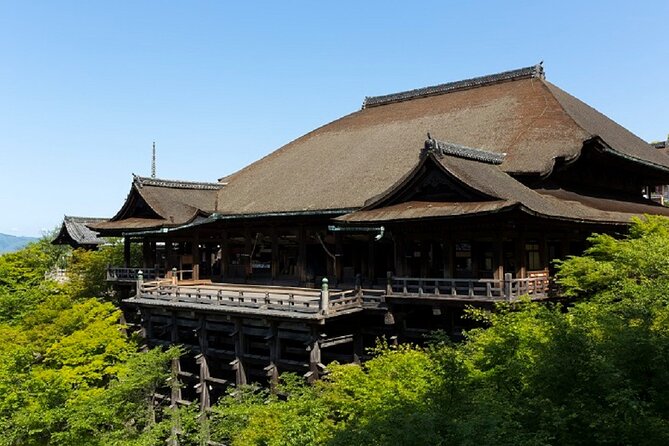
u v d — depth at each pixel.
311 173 36.41
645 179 35.94
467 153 24.75
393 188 24.30
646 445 9.79
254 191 38.19
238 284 35.91
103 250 45.91
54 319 28.08
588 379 10.89
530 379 12.06
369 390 15.75
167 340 33.19
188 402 27.70
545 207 22.11
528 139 28.47
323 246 31.69
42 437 20.78
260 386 25.86
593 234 22.80
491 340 14.68
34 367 23.52
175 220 35.62
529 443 9.90
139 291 32.81
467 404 11.84
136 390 25.23
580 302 19.61
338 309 24.45
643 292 14.46
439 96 42.75
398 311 24.58
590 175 29.81
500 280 20.78
